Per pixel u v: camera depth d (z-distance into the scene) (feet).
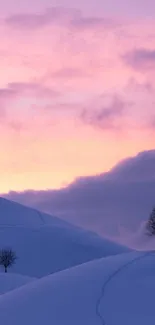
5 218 540.52
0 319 114.52
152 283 118.52
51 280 128.77
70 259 436.76
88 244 464.65
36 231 477.36
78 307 113.39
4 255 385.70
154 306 110.83
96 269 128.26
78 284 122.11
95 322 107.45
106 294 116.37
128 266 126.82
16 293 127.34
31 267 417.90
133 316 108.27
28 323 110.93
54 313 112.78
